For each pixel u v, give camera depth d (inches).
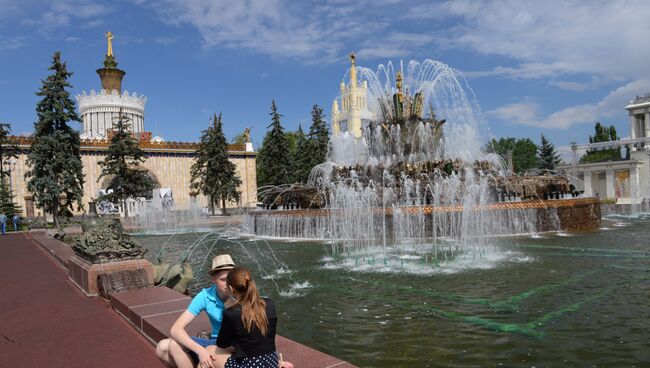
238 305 109.4
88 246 270.7
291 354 138.7
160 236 864.3
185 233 922.1
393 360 167.3
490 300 245.6
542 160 2048.5
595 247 427.5
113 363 155.7
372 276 329.7
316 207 708.7
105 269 258.1
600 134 2423.7
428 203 641.0
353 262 398.9
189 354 122.4
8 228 1046.4
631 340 179.0
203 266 438.0
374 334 198.2
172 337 120.5
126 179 1445.6
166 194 1594.5
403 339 189.8
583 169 1744.6
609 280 284.4
